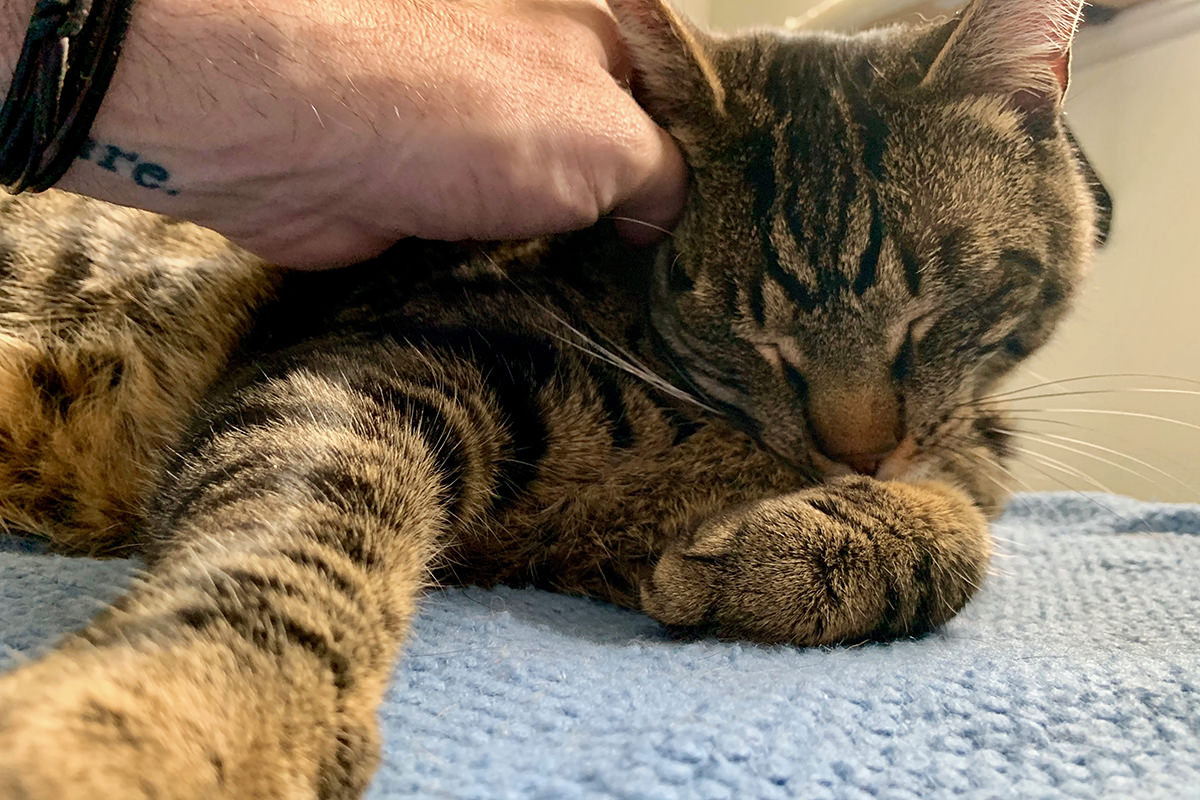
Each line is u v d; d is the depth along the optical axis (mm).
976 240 207
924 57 215
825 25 383
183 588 135
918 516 188
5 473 214
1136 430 349
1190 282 329
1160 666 165
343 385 179
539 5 197
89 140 164
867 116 208
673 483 214
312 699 125
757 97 214
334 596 139
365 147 172
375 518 156
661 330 222
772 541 177
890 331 205
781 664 158
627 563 208
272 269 228
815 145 208
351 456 162
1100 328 355
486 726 135
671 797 116
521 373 199
